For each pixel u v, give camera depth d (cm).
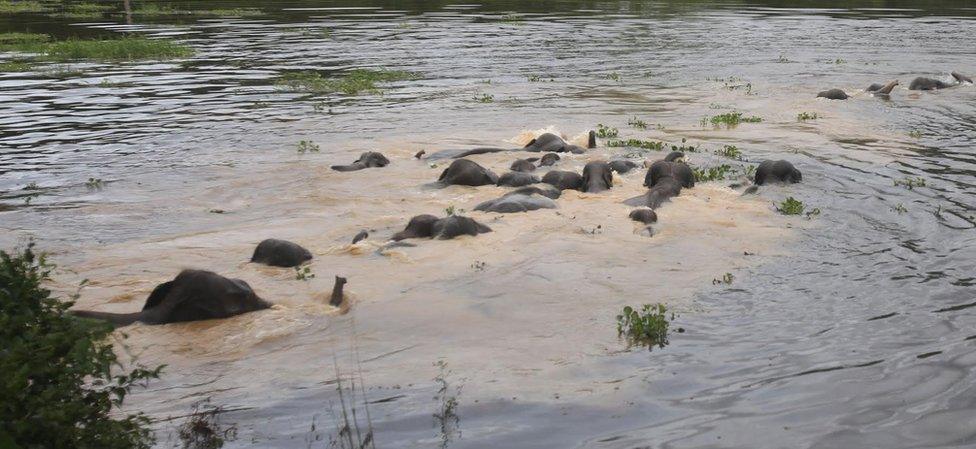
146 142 2866
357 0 8394
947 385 1181
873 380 1202
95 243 1892
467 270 1675
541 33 5941
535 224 1945
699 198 2161
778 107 3459
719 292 1555
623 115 3306
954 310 1459
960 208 2077
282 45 5344
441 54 4988
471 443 1049
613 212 2033
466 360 1295
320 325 1444
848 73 4331
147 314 1475
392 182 2344
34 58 4816
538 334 1388
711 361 1274
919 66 4556
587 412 1125
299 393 1198
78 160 2638
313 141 2861
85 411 901
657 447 1032
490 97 3653
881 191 2230
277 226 1994
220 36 5762
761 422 1088
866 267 1677
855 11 7475
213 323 1462
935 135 2928
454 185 2286
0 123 3186
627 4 8106
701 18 6900
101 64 4634
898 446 1025
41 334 920
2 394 842
